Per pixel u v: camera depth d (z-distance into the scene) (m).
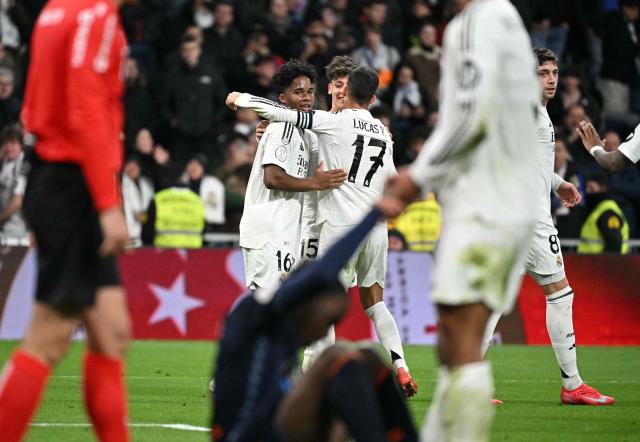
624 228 54.66
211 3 65.81
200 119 60.81
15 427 17.14
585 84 65.88
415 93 63.28
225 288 51.78
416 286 52.41
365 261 31.25
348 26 66.69
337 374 15.48
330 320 15.56
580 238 54.97
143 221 54.69
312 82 32.56
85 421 25.67
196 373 37.88
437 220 55.41
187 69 60.91
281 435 15.67
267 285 31.98
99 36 16.77
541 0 69.50
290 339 15.72
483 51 15.75
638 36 68.94
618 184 60.34
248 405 15.62
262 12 68.31
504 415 28.80
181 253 51.81
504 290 16.23
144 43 65.81
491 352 48.41
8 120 60.16
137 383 34.75
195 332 51.28
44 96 17.17
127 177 54.91
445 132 15.73
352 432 15.31
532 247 31.78
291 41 66.00
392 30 66.94
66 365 39.50
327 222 31.08
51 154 17.06
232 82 63.50
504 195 16.12
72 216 17.00
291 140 31.31
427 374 38.91
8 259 50.91
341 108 32.03
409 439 16.23
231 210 57.59
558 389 35.22
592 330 52.78
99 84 16.69
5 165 53.19
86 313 17.39
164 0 67.81
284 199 32.12
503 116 16.19
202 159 57.62
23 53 62.19
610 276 53.16
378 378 16.22
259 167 32.09
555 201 55.56
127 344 17.73
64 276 16.97
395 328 31.17
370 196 31.06
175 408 28.59
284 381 15.91
